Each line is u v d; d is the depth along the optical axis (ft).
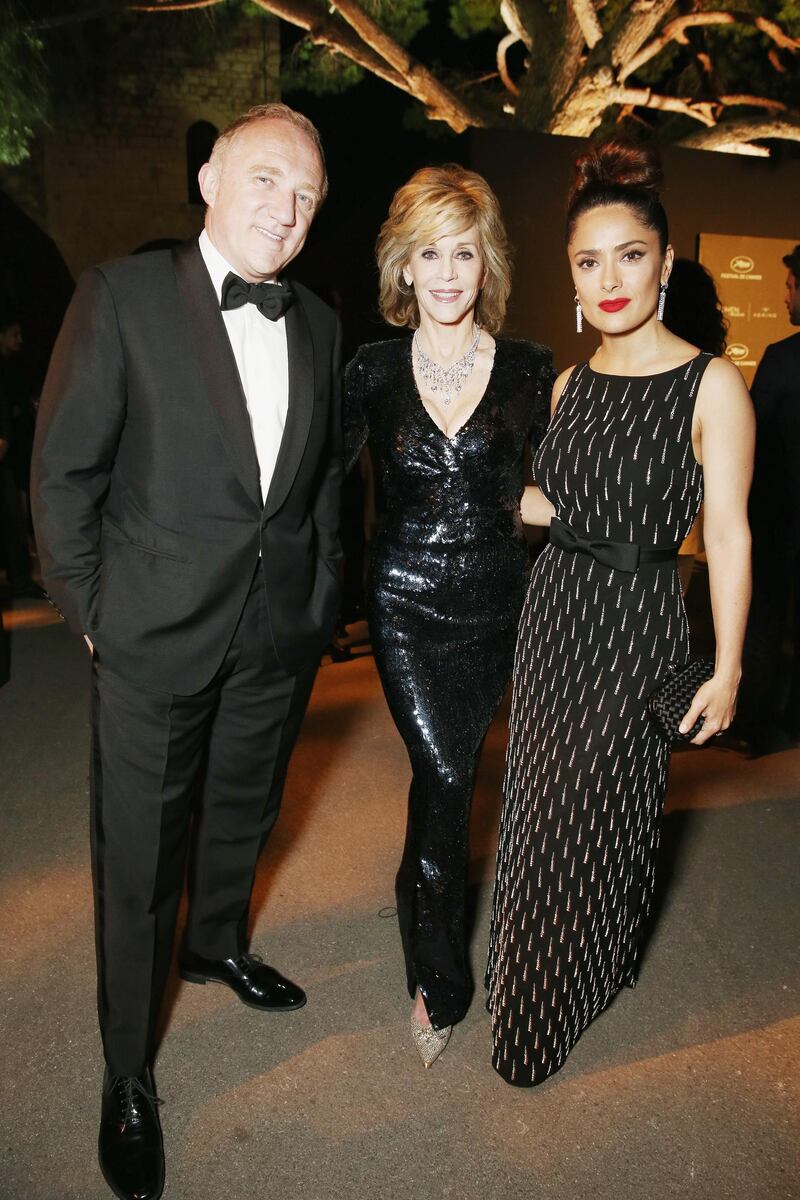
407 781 12.01
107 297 5.67
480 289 7.30
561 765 6.64
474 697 7.49
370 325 22.75
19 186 44.42
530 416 7.39
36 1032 7.37
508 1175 6.15
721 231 20.03
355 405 7.58
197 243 6.04
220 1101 6.73
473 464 7.23
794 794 11.77
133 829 6.03
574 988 6.70
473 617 7.45
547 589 6.95
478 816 11.07
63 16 32.86
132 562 5.89
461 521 7.31
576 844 6.59
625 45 25.03
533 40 26.63
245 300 5.92
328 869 9.87
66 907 9.07
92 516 5.87
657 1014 7.73
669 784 12.02
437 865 7.25
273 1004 7.67
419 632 7.44
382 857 10.13
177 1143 6.36
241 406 5.88
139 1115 6.27
